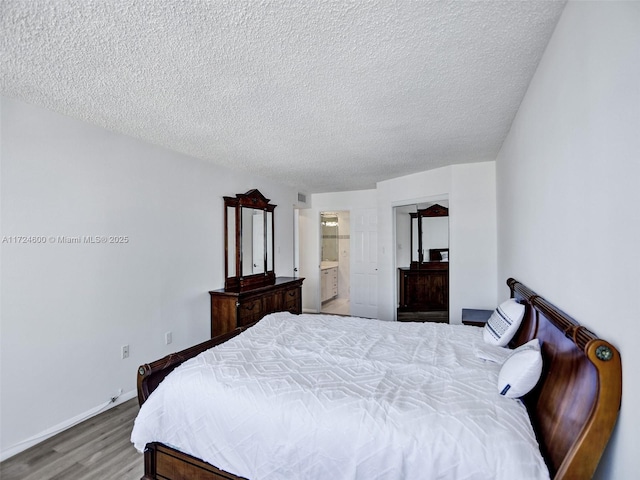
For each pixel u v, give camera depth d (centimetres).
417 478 113
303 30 147
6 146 212
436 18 140
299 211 643
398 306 630
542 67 171
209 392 152
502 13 138
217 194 396
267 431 135
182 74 186
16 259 217
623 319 93
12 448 210
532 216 199
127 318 289
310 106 231
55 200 238
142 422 158
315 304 631
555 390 127
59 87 200
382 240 505
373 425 124
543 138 171
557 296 150
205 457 146
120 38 151
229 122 260
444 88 206
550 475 107
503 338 195
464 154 354
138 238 300
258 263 461
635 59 85
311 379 158
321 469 125
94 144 264
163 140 304
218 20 139
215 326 380
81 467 196
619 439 94
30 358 223
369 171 437
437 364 173
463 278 392
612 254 99
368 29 147
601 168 105
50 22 139
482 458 109
